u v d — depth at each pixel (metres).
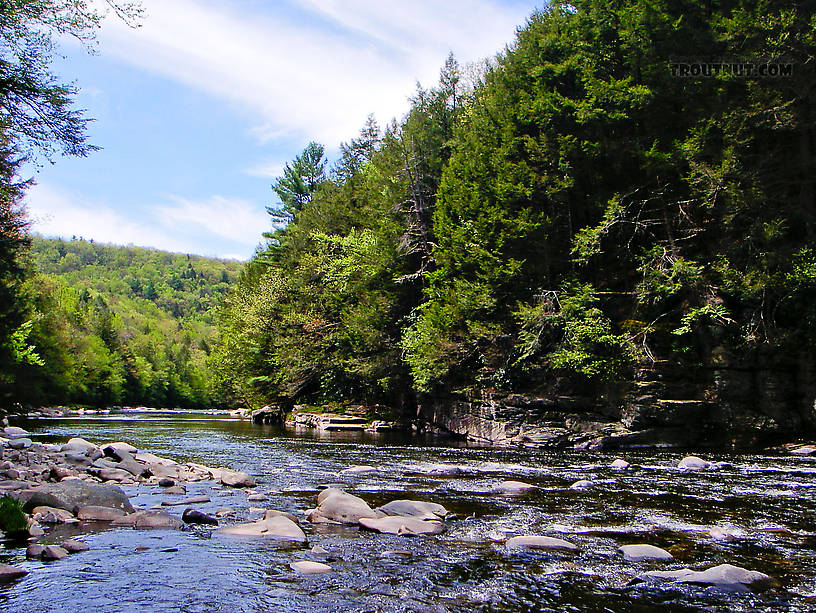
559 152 26.42
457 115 38.12
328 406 41.06
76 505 9.20
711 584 6.07
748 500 10.91
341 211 49.75
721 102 24.45
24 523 7.87
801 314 21.75
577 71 28.53
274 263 61.34
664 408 22.25
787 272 21.11
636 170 26.81
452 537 8.05
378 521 8.61
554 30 30.23
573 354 23.16
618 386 23.34
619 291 26.48
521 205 27.88
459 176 31.88
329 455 19.62
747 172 22.78
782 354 21.73
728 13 26.44
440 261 30.73
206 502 10.71
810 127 22.92
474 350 27.78
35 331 56.62
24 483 11.04
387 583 6.08
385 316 34.44
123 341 119.75
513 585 6.06
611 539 7.97
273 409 48.59
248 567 6.52
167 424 41.59
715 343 22.84
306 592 5.77
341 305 39.69
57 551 6.87
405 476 14.15
